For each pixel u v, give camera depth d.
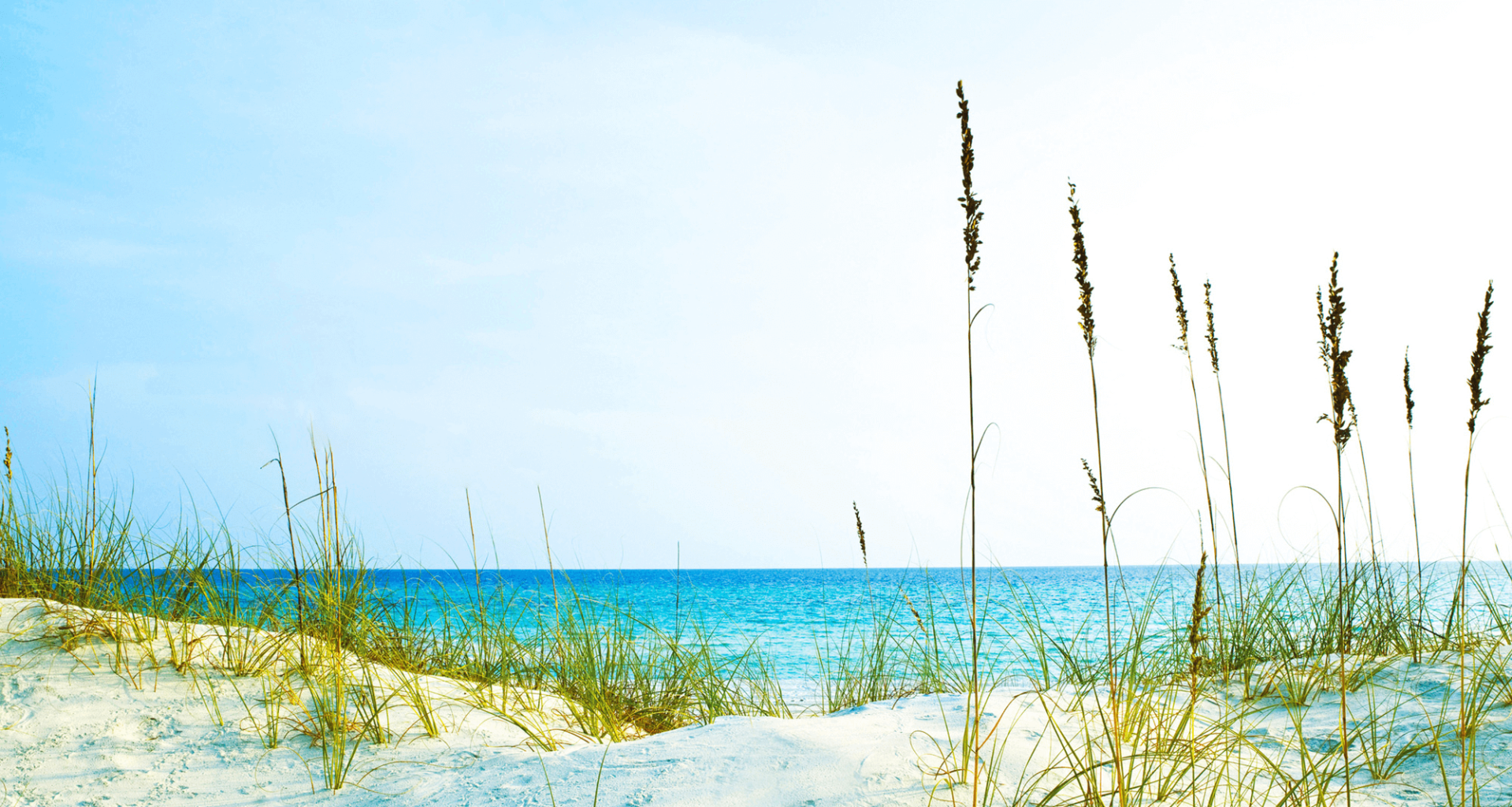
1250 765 3.06
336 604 4.64
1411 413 4.17
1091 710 3.90
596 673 5.34
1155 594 4.54
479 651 5.43
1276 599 5.18
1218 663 4.83
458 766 3.49
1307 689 4.14
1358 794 2.86
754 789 2.79
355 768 3.48
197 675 4.32
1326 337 2.76
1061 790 2.76
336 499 4.71
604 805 2.74
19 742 3.49
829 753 3.09
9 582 5.01
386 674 4.75
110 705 3.90
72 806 3.03
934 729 3.53
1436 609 5.02
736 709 5.53
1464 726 3.30
